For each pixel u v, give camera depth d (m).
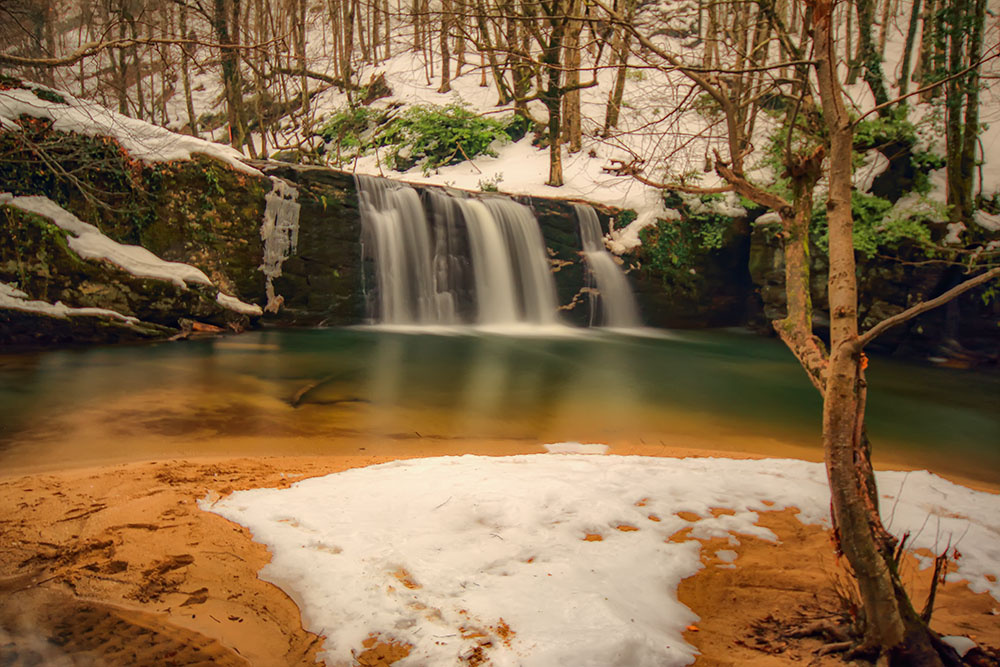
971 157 15.66
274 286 16.55
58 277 13.41
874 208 16.69
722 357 15.80
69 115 14.02
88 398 8.76
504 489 4.86
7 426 7.33
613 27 4.97
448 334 16.75
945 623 3.35
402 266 17.97
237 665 2.82
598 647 2.80
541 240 19.67
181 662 2.83
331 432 7.82
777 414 10.16
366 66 32.78
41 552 3.82
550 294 19.66
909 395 12.43
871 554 2.88
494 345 15.48
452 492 4.79
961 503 5.14
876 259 17.11
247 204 16.02
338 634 3.00
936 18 15.66
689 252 20.72
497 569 3.60
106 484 5.19
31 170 13.59
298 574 3.56
